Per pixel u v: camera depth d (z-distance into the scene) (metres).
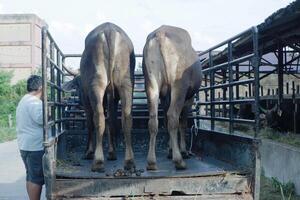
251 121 5.41
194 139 8.20
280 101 12.72
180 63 5.71
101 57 5.64
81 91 7.06
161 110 8.60
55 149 5.76
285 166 9.23
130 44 5.88
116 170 5.54
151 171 5.43
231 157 6.05
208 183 4.83
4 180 11.12
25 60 46.09
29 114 5.88
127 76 5.73
